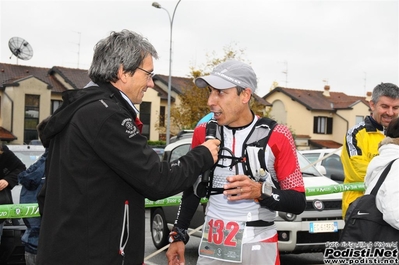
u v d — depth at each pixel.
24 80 32.34
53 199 2.47
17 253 5.81
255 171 2.86
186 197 3.25
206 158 2.66
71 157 2.41
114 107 2.44
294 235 5.91
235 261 2.91
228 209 2.97
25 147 7.94
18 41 33.53
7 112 32.31
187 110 34.03
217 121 2.98
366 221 2.97
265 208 2.97
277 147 2.89
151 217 8.41
